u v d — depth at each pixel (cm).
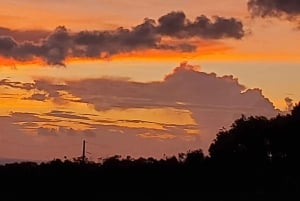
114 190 9656
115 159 10375
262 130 11519
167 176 10031
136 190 9638
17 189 9594
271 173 10494
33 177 9900
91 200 8756
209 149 11650
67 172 10056
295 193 8519
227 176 10238
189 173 10169
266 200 7894
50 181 9794
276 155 11381
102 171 10138
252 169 10600
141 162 10394
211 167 10512
